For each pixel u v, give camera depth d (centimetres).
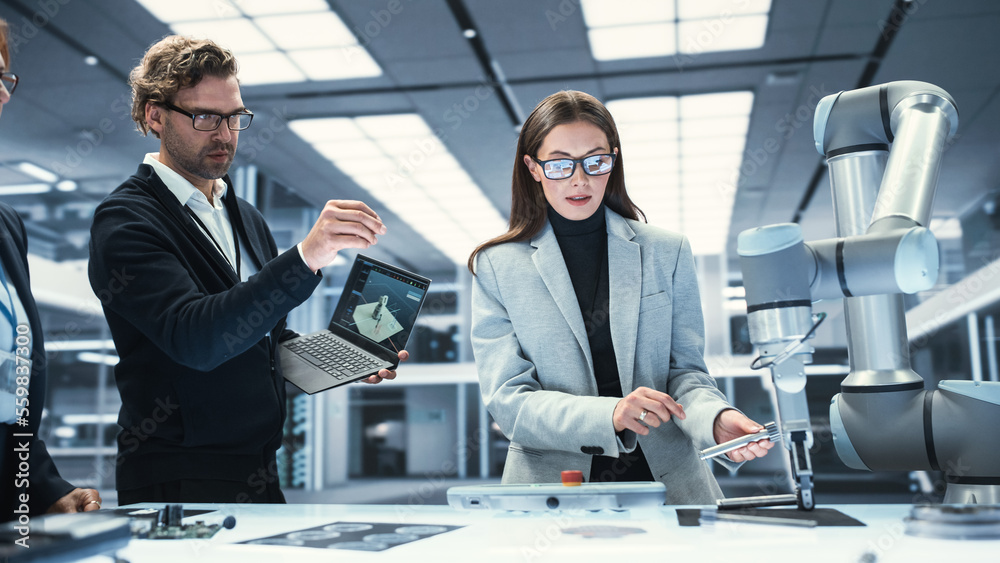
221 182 168
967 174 777
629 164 802
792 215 974
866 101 116
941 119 109
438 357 1233
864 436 114
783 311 95
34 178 787
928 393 110
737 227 1019
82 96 630
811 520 86
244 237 169
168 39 153
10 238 129
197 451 138
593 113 142
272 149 768
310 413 1073
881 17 532
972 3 511
